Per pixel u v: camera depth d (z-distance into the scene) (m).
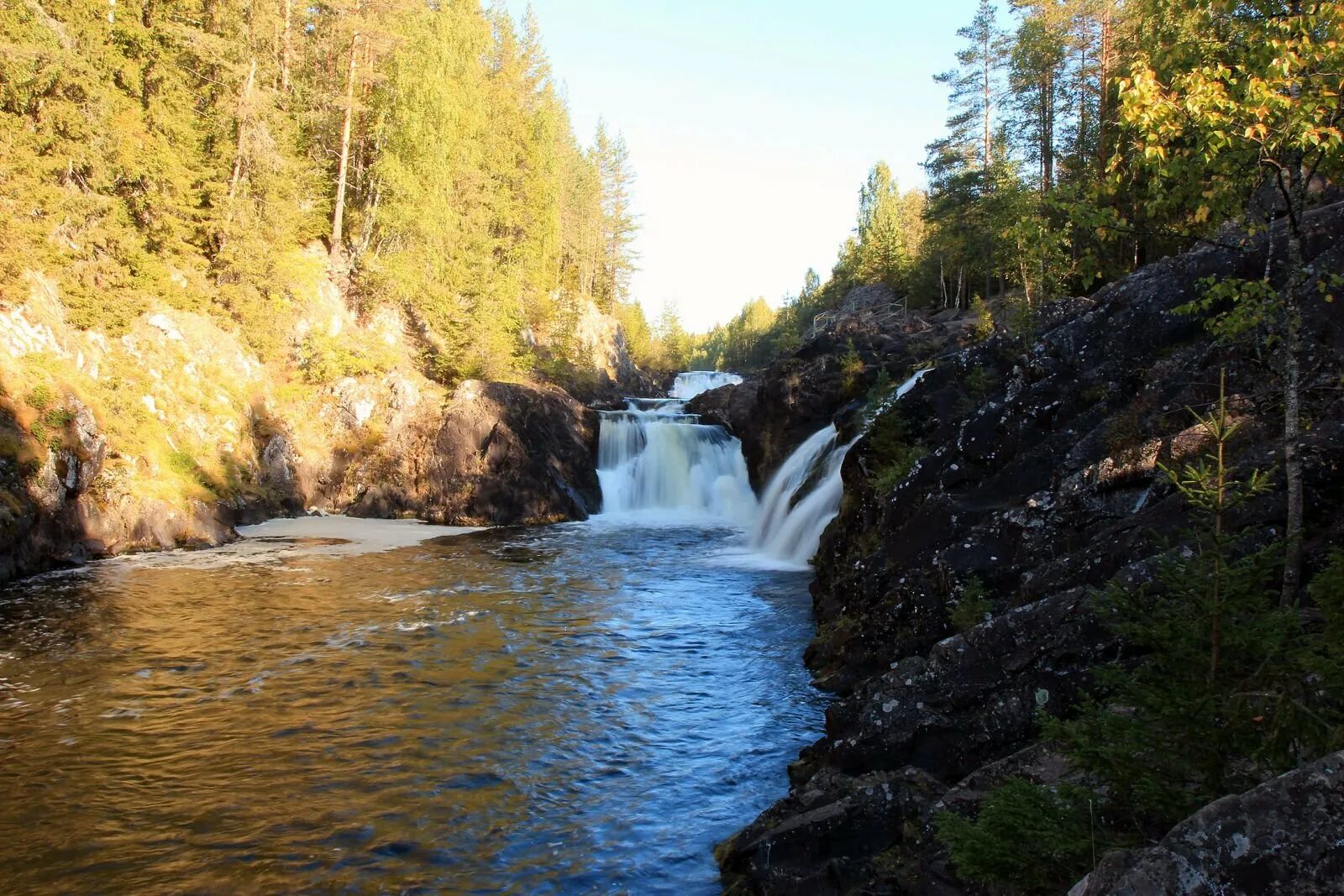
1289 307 6.69
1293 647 4.37
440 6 46.84
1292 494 6.46
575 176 77.69
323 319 34.19
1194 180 7.20
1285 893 2.99
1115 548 8.41
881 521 13.88
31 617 14.84
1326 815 3.05
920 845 6.18
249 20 33.59
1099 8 36.50
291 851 7.24
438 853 7.24
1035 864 4.54
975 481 12.73
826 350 33.66
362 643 13.63
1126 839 4.41
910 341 34.03
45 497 19.08
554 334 53.53
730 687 11.77
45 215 23.25
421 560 21.77
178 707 10.70
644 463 35.81
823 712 10.80
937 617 10.81
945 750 7.59
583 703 11.07
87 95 24.92
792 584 18.94
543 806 8.16
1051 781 6.04
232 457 26.91
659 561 22.33
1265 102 6.15
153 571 19.08
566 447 34.22
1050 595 8.63
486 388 33.59
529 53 68.44
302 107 38.94
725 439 37.22
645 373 83.88
